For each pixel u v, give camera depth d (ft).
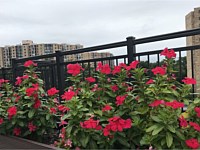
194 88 9.33
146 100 9.27
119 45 12.41
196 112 8.34
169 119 8.07
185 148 7.94
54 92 12.06
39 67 16.65
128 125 8.48
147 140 8.33
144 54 11.41
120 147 9.33
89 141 9.14
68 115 9.52
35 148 10.68
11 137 12.51
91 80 10.72
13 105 12.60
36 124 12.07
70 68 11.12
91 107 9.82
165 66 9.80
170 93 8.92
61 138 10.87
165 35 10.76
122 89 10.08
